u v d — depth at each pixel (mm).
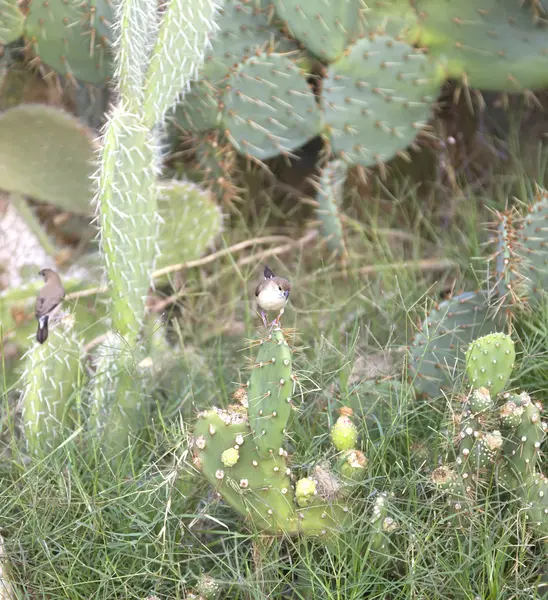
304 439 1203
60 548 1094
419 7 1583
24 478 1172
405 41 1594
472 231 1622
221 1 1531
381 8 1585
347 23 1580
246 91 1592
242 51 1609
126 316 1308
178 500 1145
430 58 1614
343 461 1025
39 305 1244
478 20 1572
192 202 1638
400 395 1234
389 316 1502
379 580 1039
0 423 1302
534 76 1604
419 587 1021
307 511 1006
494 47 1588
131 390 1282
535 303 1334
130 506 1089
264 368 942
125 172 1254
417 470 1097
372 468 1135
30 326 1546
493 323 1322
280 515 1001
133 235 1277
